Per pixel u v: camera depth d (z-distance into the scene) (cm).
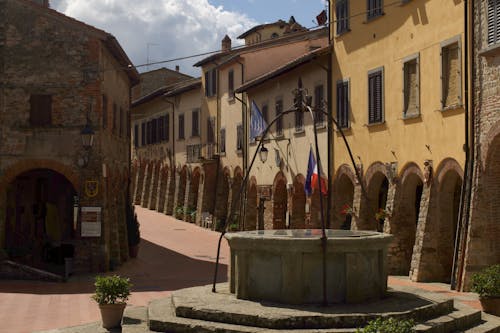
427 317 1245
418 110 2267
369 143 2598
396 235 2369
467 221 1939
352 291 1276
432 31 2198
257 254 1307
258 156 3797
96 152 2533
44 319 1620
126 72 3344
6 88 2517
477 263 1894
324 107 2953
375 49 2564
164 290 2125
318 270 1273
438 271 2145
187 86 4966
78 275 2475
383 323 875
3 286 2202
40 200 3039
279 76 3409
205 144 4659
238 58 4062
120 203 3142
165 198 5528
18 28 2534
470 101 1969
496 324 1327
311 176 2689
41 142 2517
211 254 3309
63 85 2534
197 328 1180
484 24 1906
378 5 2544
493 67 1872
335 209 2855
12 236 2695
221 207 4491
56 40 2542
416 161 2280
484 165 1903
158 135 5794
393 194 2392
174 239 3966
